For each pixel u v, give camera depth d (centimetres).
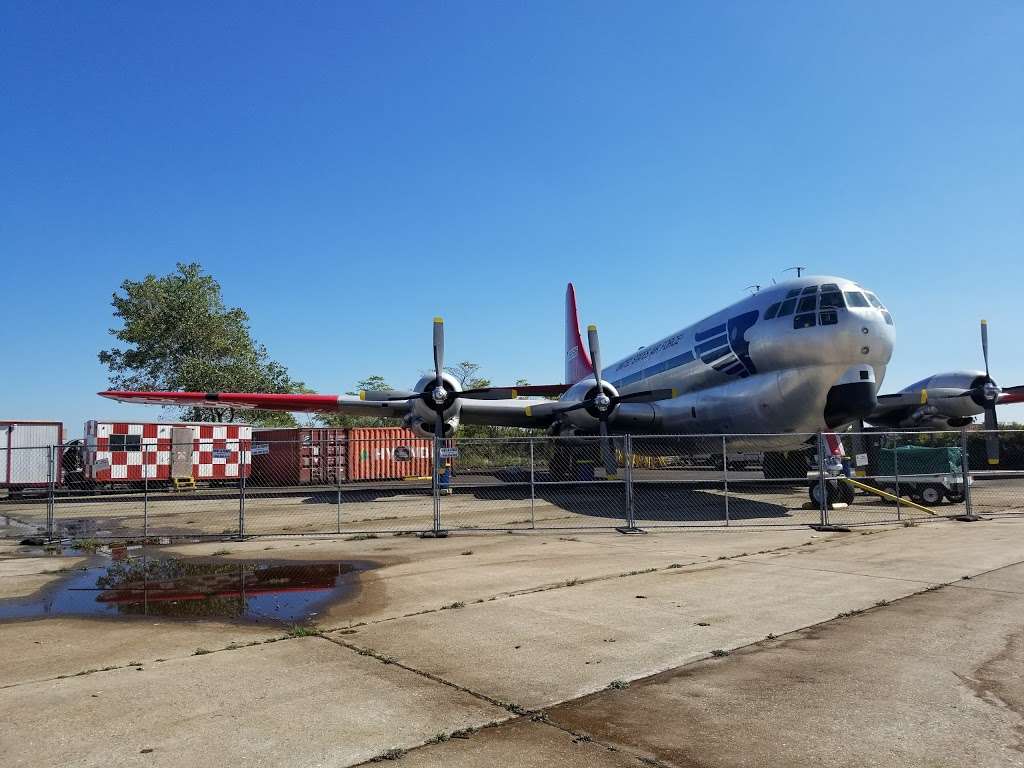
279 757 336
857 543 1048
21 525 1466
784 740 352
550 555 972
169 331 4459
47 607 677
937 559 894
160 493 2336
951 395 2166
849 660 482
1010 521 1319
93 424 2320
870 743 347
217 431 2583
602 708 399
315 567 896
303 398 1980
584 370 3500
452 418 1973
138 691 431
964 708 392
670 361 2194
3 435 2270
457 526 1352
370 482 2927
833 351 1580
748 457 3509
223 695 423
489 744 350
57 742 354
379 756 336
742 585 747
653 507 1652
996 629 559
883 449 1780
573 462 2272
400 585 770
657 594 707
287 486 2722
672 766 324
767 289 1797
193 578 827
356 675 461
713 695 417
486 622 601
